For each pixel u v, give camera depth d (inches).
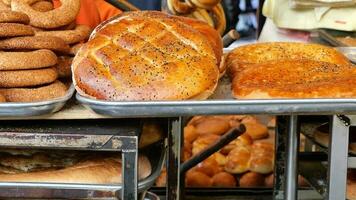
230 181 85.1
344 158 53.2
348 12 88.8
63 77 58.2
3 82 50.2
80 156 54.9
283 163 72.2
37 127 48.8
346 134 52.7
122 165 47.8
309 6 88.8
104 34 53.8
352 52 74.5
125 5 78.5
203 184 84.3
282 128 71.4
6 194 48.2
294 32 93.0
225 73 61.8
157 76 49.3
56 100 47.0
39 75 51.2
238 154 86.9
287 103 46.7
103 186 48.3
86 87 49.5
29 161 53.4
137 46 52.3
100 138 47.1
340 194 53.9
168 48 52.6
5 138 47.1
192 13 78.6
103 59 50.8
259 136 92.1
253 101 46.4
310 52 64.7
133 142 47.1
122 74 49.3
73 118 48.6
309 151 73.1
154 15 58.7
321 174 63.5
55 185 48.1
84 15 84.7
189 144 88.5
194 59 51.9
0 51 51.3
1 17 52.0
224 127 92.7
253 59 63.2
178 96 48.6
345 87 50.2
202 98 50.3
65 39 57.3
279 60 59.6
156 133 59.7
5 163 53.1
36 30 57.1
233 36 72.0
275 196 73.2
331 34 90.1
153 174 51.7
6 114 45.9
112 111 45.9
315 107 47.0
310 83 52.1
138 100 47.1
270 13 92.8
